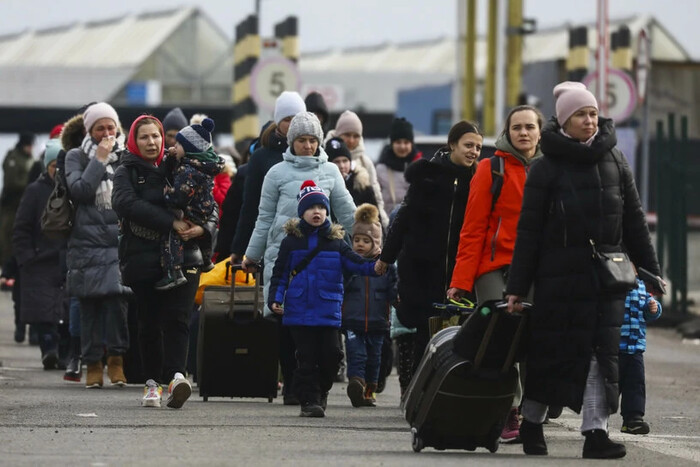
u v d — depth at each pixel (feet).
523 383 87.15
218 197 130.82
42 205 136.87
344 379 133.49
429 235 94.32
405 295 94.99
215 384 106.01
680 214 204.13
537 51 485.56
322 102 128.98
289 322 97.25
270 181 102.63
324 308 96.89
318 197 96.48
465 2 352.69
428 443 79.66
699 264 226.17
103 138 114.32
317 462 75.05
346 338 109.91
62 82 548.31
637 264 80.02
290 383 106.42
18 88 545.03
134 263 98.27
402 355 107.86
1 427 89.20
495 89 313.32
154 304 100.78
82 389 116.26
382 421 97.86
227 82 567.18
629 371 91.71
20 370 134.62
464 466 73.97
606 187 77.61
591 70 331.98
